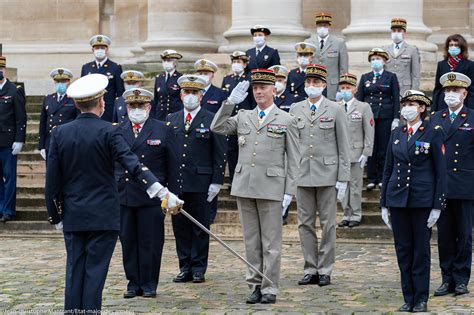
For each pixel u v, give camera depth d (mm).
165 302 21516
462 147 22328
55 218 18297
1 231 31438
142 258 22031
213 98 29766
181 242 23906
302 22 42156
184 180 23812
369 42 37656
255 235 21672
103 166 18234
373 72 31625
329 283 23312
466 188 22047
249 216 21688
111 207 18266
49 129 31672
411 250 20797
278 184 21469
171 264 26062
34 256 27234
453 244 22234
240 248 28219
